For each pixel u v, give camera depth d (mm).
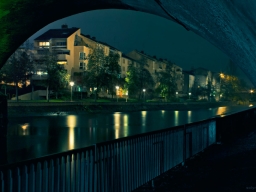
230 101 135875
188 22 6211
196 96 142125
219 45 6051
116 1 10570
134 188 6656
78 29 83250
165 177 8500
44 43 79000
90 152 5289
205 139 12516
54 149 22266
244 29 4414
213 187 7500
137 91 93875
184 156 9742
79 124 40938
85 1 11078
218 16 4809
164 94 103562
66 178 4746
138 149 6883
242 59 5543
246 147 14055
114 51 95312
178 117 58281
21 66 57906
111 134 31469
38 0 10555
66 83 65688
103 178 5621
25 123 40188
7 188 3805
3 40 12367
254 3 3639
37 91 69562
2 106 17344
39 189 4250
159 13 9242
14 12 10977
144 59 96125
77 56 80875
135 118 53562
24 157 19078
